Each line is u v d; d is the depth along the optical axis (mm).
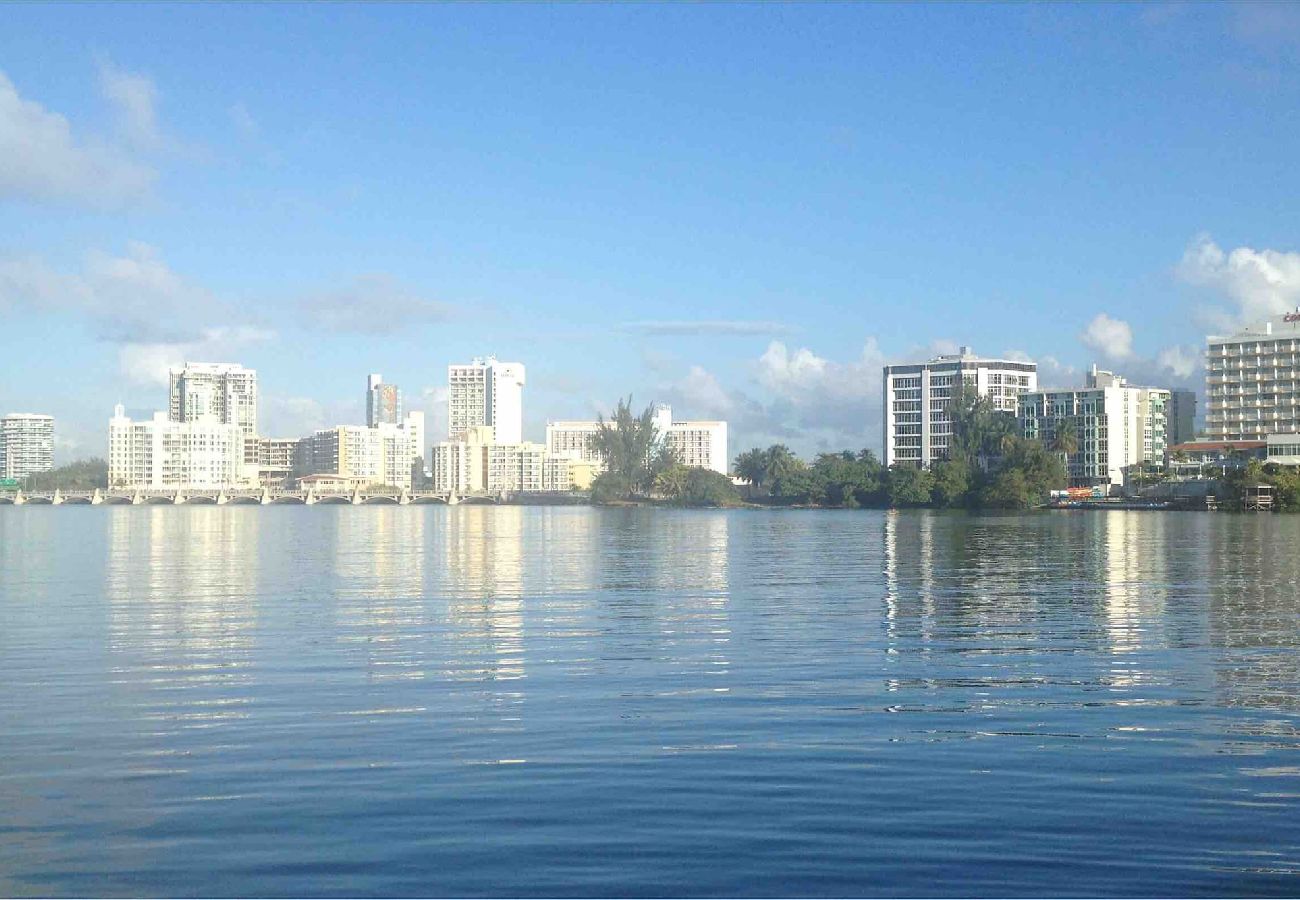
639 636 37062
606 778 19938
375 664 31391
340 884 15406
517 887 15297
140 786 19547
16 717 24609
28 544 106688
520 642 35688
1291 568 67812
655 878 15562
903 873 15711
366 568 71062
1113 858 16234
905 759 21156
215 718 24516
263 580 60938
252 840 16984
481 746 22109
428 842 16875
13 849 16641
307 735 22984
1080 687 28062
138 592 53219
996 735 22984
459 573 66250
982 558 78625
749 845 16734
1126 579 59656
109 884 15469
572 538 120750
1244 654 33250
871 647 34594
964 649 34188
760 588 55000
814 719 24422
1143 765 20797
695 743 22312
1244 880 15461
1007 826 17516
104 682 28656
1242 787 19453
